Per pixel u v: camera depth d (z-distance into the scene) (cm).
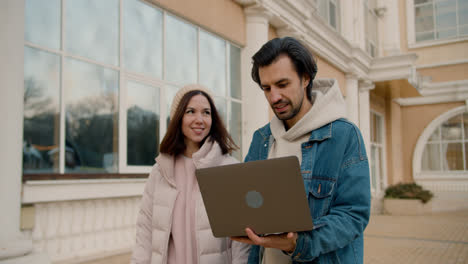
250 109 579
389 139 1420
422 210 1136
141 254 190
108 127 387
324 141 133
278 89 129
